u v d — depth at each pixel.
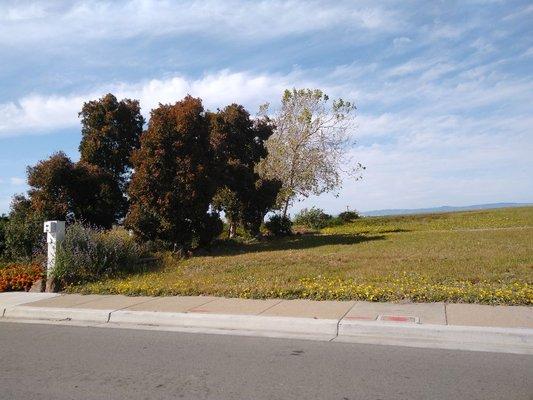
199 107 19.86
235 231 27.50
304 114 32.25
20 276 13.66
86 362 6.93
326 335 7.94
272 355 6.94
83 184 20.12
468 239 19.80
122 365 6.73
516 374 5.88
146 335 8.38
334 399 5.31
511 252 14.84
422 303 9.12
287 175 32.44
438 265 12.87
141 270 14.95
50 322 9.83
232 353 7.11
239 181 24.53
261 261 15.46
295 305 9.48
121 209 22.34
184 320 9.09
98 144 23.30
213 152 20.80
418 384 5.66
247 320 8.62
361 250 17.61
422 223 33.06
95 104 23.58
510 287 9.70
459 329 7.40
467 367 6.17
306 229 33.78
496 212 36.28
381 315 8.39
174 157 19.08
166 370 6.46
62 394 5.72
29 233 16.86
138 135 24.30
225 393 5.59
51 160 19.45
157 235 19.08
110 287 12.09
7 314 10.63
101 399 5.53
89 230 15.01
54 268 13.08
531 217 30.81
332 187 33.53
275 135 32.81
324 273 12.69
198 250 20.48
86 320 9.84
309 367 6.38
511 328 7.31
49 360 7.08
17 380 6.25
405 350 6.96
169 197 18.69
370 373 6.07
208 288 11.16
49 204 19.20
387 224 34.00
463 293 9.23
